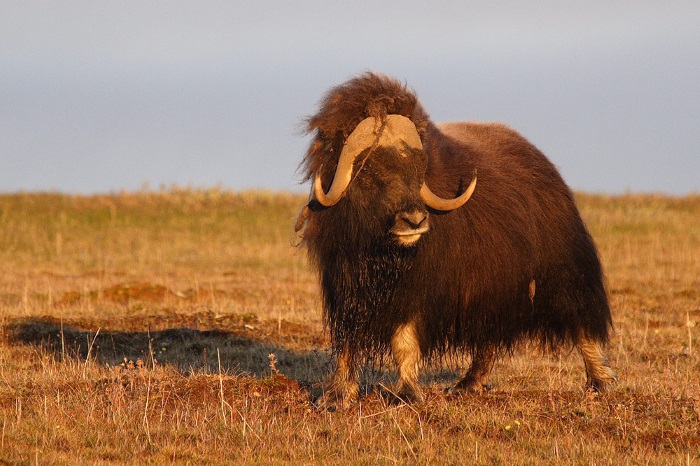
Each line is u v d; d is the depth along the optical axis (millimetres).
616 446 25609
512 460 24016
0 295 59969
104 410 28438
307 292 64875
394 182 26578
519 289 31922
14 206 115688
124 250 94750
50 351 40812
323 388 30406
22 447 24469
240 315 50688
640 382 34938
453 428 27141
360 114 27609
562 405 29266
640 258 85500
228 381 31516
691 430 26844
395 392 29344
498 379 36812
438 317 29734
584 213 113875
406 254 27656
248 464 23641
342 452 24797
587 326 34062
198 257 90125
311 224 29109
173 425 26844
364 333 29219
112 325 47406
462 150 31266
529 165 34094
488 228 30422
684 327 49844
